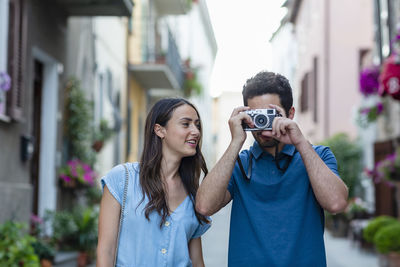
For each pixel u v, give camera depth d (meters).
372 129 14.34
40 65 8.96
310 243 2.70
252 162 2.83
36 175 8.77
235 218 2.81
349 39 19.05
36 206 8.77
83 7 9.07
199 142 3.05
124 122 15.20
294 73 28.03
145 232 2.83
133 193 2.89
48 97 8.98
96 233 8.30
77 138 9.76
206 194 2.69
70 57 9.80
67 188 9.55
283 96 2.81
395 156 10.16
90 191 9.84
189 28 30.16
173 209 2.93
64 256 7.79
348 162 15.90
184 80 20.89
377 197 12.47
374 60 12.34
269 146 2.80
